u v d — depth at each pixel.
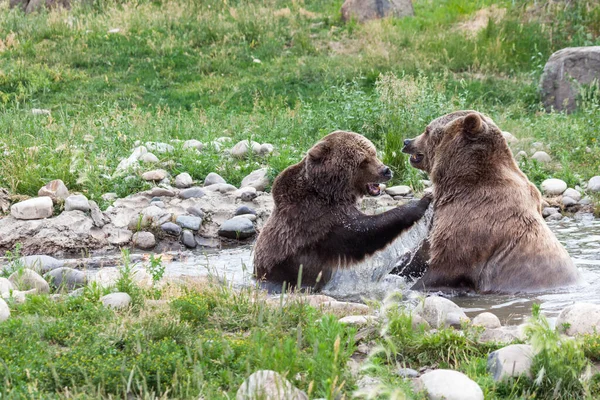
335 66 28.06
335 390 5.95
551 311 9.18
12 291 8.65
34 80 26.92
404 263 11.14
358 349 7.37
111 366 6.51
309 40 31.08
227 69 28.55
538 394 6.29
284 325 8.06
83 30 31.58
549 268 10.14
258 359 6.62
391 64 27.84
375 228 10.81
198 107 25.59
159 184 16.06
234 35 31.03
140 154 17.09
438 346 7.25
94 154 16.92
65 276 9.82
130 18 32.19
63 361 6.63
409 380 6.50
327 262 10.97
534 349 6.32
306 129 20.23
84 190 15.52
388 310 7.95
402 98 20.31
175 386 6.22
